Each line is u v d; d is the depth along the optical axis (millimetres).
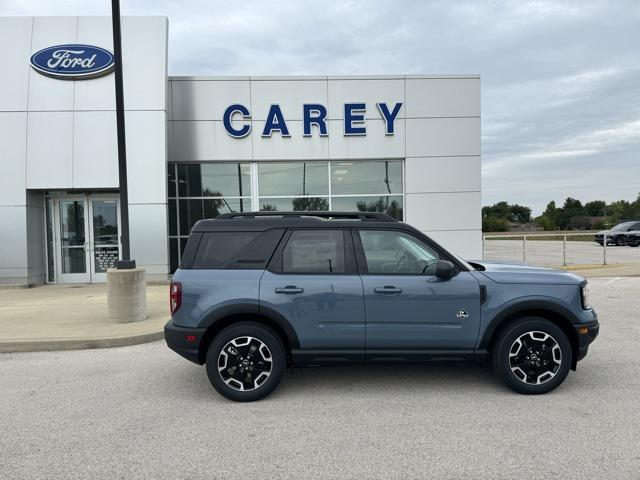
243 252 4914
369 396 4859
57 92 13164
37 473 3412
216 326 4914
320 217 5262
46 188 13141
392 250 4949
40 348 6973
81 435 4043
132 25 13359
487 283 4793
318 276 4816
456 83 14828
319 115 14695
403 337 4758
